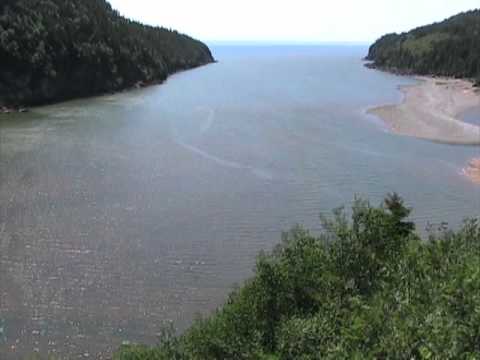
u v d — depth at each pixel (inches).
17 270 1125.7
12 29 3435.0
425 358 362.6
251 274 1142.3
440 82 5580.7
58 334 935.7
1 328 943.7
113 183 1711.4
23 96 3408.0
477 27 7327.8
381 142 2352.4
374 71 7317.9
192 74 6333.7
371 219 696.4
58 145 2212.1
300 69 7534.5
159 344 828.0
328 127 2699.3
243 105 3491.6
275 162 2005.4
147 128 2640.3
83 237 1289.4
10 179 1712.6
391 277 580.1
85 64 3959.2
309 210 1513.3
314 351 498.3
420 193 1685.5
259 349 555.5
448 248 607.8
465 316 395.9
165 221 1409.9
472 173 1903.3
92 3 4918.8
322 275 634.8
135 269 1149.7
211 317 728.3
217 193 1643.7
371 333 438.6
